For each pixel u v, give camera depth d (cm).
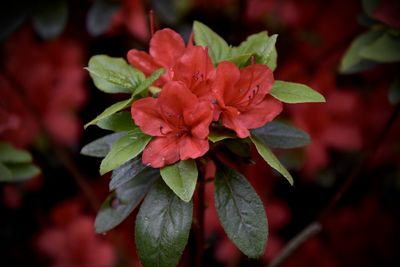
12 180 68
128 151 54
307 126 82
